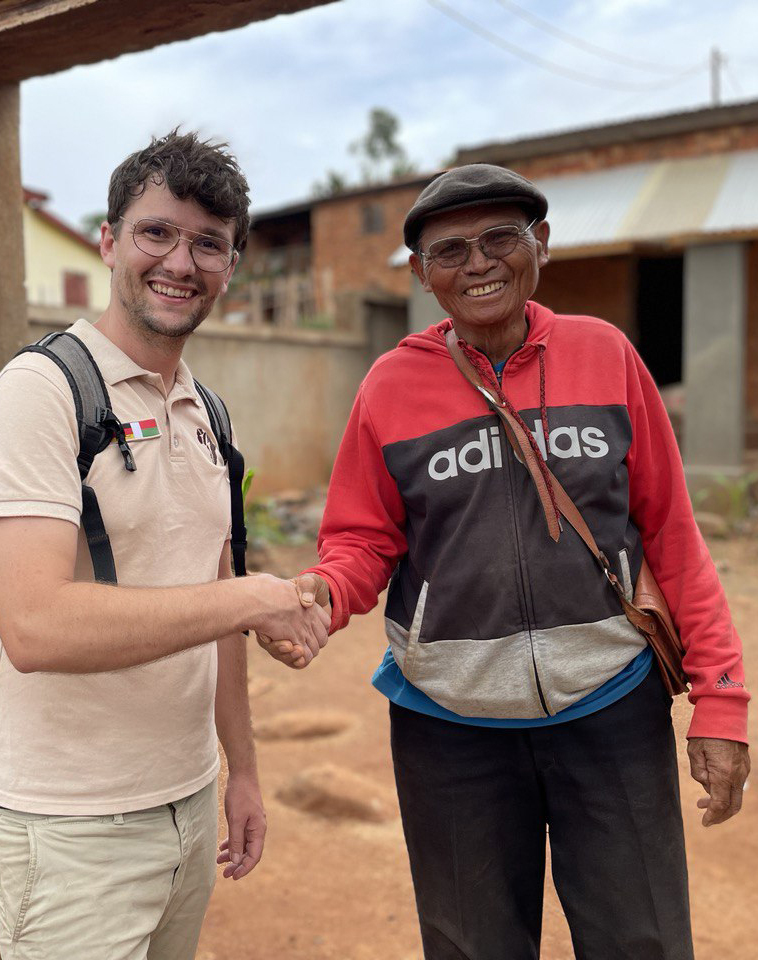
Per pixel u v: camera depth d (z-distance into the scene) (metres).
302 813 4.06
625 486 1.85
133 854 1.63
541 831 1.96
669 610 1.93
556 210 12.05
